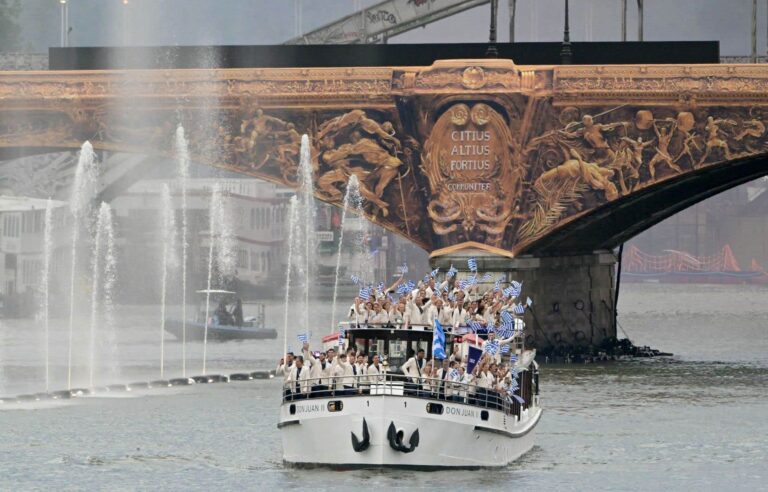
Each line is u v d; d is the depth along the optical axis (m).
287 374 120.44
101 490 118.69
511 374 126.25
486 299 138.00
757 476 126.12
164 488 118.94
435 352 117.50
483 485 117.75
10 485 121.31
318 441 118.06
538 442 142.25
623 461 132.38
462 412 117.50
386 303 123.88
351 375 117.19
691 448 139.25
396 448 116.25
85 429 149.50
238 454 134.50
